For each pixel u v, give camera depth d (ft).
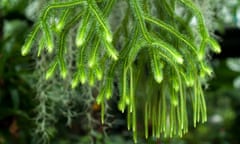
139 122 4.05
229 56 5.71
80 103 3.84
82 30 2.26
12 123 4.17
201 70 2.35
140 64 2.63
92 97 3.51
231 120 7.22
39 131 3.68
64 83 3.53
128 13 2.82
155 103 2.67
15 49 4.14
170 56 2.27
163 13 2.78
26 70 4.15
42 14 2.38
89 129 3.77
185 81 2.39
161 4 2.75
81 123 4.44
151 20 2.43
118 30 2.84
